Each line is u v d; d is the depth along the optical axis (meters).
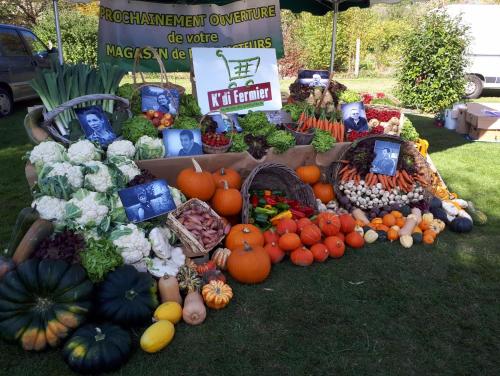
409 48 11.14
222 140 4.43
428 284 3.54
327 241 3.91
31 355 2.71
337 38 17.97
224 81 5.25
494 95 14.04
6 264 2.94
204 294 3.15
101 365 2.52
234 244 3.69
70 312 2.71
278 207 4.24
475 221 4.66
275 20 6.34
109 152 3.84
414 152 4.82
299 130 5.11
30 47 10.57
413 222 4.31
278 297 3.33
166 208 3.51
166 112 4.74
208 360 2.70
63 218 3.18
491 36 12.72
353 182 4.65
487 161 6.93
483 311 3.21
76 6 19.06
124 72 4.48
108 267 2.92
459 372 2.66
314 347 2.83
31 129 4.10
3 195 5.30
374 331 2.99
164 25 5.84
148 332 2.73
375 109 5.77
